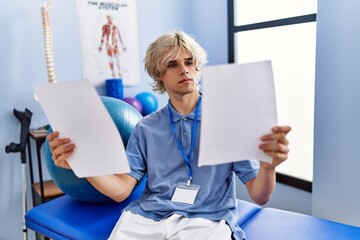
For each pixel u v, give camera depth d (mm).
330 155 1825
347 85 1700
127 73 2613
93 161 976
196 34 2949
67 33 2342
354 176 1714
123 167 959
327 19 1762
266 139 892
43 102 927
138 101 2459
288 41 2236
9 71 2176
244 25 2504
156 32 2744
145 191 1341
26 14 2193
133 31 2604
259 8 2426
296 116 2244
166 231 1126
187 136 1223
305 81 2160
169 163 1239
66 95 888
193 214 1178
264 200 1117
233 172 1237
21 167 2275
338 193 1803
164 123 1272
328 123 1818
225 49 2703
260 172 1044
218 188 1206
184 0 2875
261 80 832
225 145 886
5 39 2146
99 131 921
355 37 1638
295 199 2211
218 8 2695
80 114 907
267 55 2408
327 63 1789
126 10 2553
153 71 1291
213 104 825
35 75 2260
